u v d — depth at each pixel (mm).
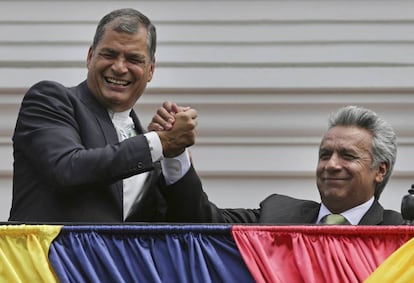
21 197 16109
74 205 15953
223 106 22688
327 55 22828
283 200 17328
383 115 22672
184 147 16125
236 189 22688
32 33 23062
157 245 15586
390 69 22688
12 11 23172
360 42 22906
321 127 22719
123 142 15930
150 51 16641
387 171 17062
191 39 22891
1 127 22719
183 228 15609
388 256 15641
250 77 22703
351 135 16938
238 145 22719
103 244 15547
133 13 16656
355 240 15680
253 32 22969
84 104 16438
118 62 16422
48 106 16219
